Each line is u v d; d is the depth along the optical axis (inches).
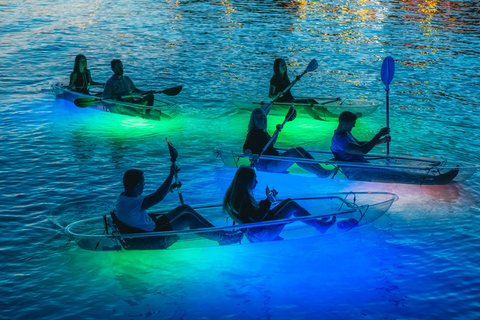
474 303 152.3
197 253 181.2
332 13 931.3
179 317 146.0
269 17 863.7
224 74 495.5
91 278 165.0
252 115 265.4
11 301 151.5
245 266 173.9
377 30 760.3
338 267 173.2
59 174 255.4
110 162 275.4
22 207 215.9
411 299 154.7
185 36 682.8
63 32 684.7
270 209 194.4
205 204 201.5
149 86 445.4
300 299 155.1
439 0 1167.0
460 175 245.0
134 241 173.2
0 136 310.5
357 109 355.9
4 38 631.2
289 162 260.5
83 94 378.3
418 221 207.9
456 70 516.1
